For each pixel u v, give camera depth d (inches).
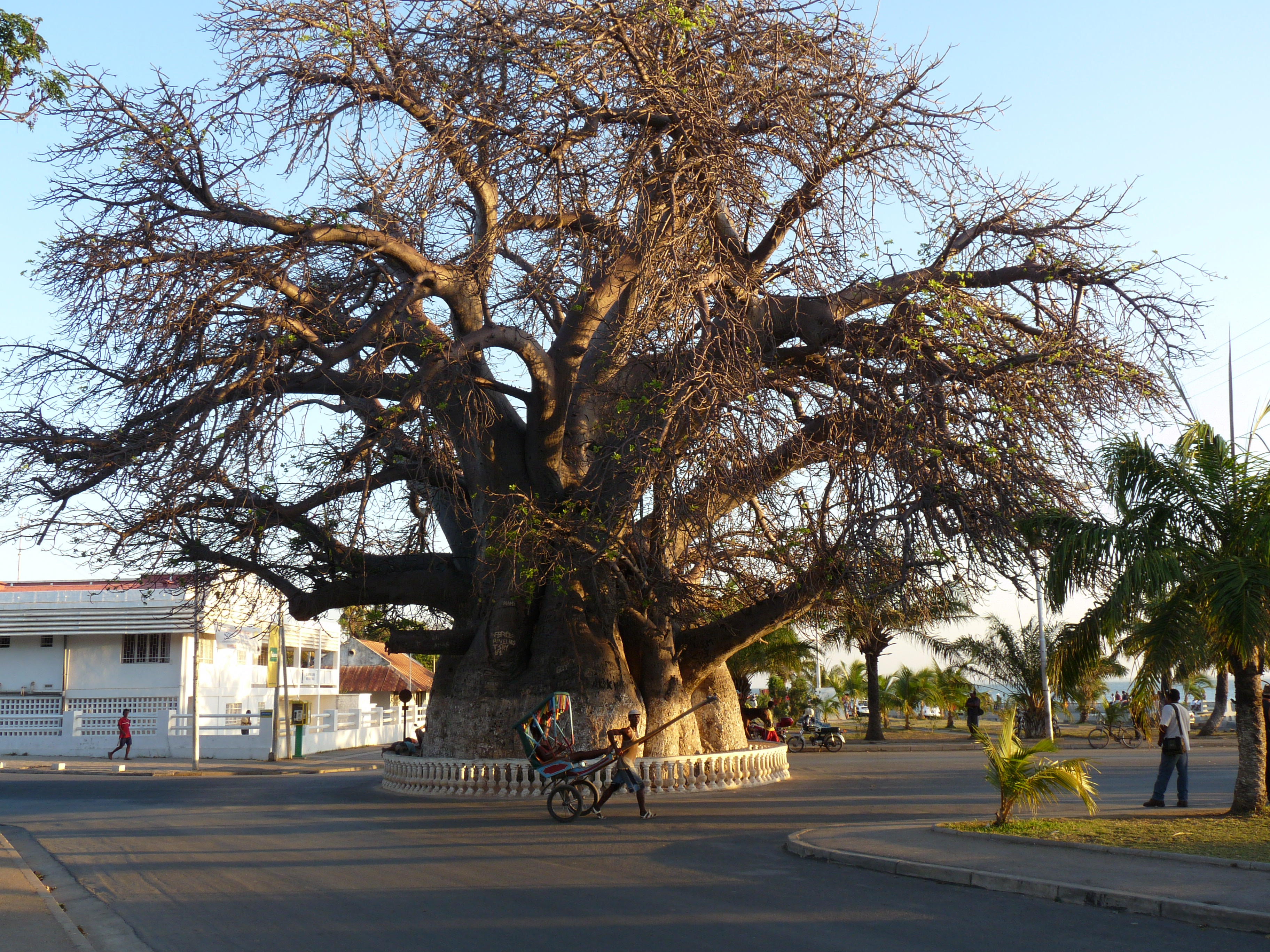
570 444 765.3
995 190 679.1
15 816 679.1
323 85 630.5
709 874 405.1
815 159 613.9
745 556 700.7
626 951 286.5
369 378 646.5
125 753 1584.6
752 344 578.6
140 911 356.2
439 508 834.2
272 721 1514.5
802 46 623.2
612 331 672.4
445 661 832.9
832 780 842.8
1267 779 580.7
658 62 597.3
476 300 708.0
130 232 616.7
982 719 2800.2
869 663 1727.4
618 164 593.6
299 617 820.0
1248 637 504.4
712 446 544.7
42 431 691.4
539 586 753.6
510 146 599.8
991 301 658.2
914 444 553.6
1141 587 527.8
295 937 311.1
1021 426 595.2
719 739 868.6
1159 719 607.5
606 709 763.4
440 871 419.8
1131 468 566.3
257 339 595.5
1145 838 454.9
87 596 1718.8
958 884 377.7
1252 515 545.6
